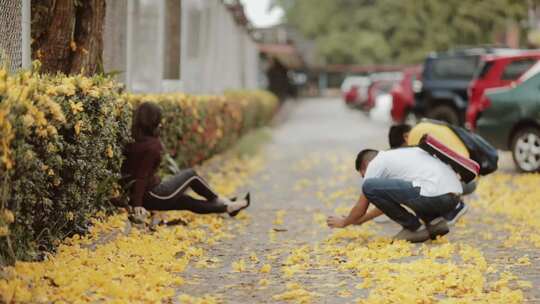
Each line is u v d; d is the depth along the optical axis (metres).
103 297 6.94
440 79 27.14
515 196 14.32
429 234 9.91
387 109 42.25
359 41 97.81
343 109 63.12
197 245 9.89
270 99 40.91
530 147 17.61
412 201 9.74
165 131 13.71
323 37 103.38
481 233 10.75
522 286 7.59
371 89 49.47
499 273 8.25
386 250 9.17
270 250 9.64
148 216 10.89
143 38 16.44
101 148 9.48
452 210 10.36
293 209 13.20
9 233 6.98
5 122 6.40
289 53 61.19
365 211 10.05
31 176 7.41
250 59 46.25
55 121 7.79
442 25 42.12
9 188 6.84
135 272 7.92
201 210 11.31
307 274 8.26
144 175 10.61
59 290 6.98
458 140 10.49
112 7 13.69
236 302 7.11
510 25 40.31
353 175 18.44
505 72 21.47
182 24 19.94
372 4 102.00
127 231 10.27
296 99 84.62
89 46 11.02
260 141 27.38
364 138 31.22
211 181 16.45
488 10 40.06
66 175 8.55
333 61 103.31
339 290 7.55
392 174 9.91
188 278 8.02
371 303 6.94
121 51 14.15
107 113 9.54
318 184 16.78
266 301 7.16
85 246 9.09
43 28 10.76
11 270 6.95
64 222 8.75
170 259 8.68
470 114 19.73
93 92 8.91
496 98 18.12
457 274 7.95
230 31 33.09
